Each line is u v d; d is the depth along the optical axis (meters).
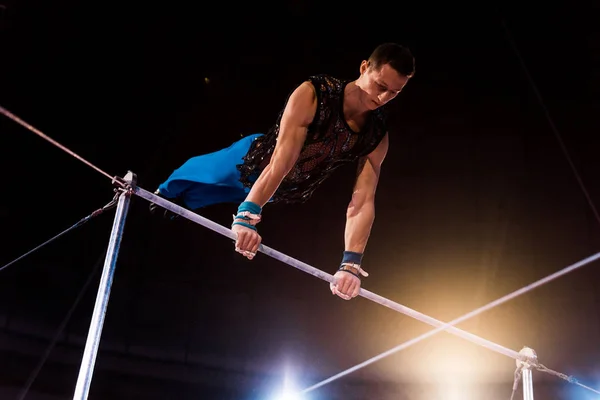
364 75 1.80
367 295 1.98
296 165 1.90
